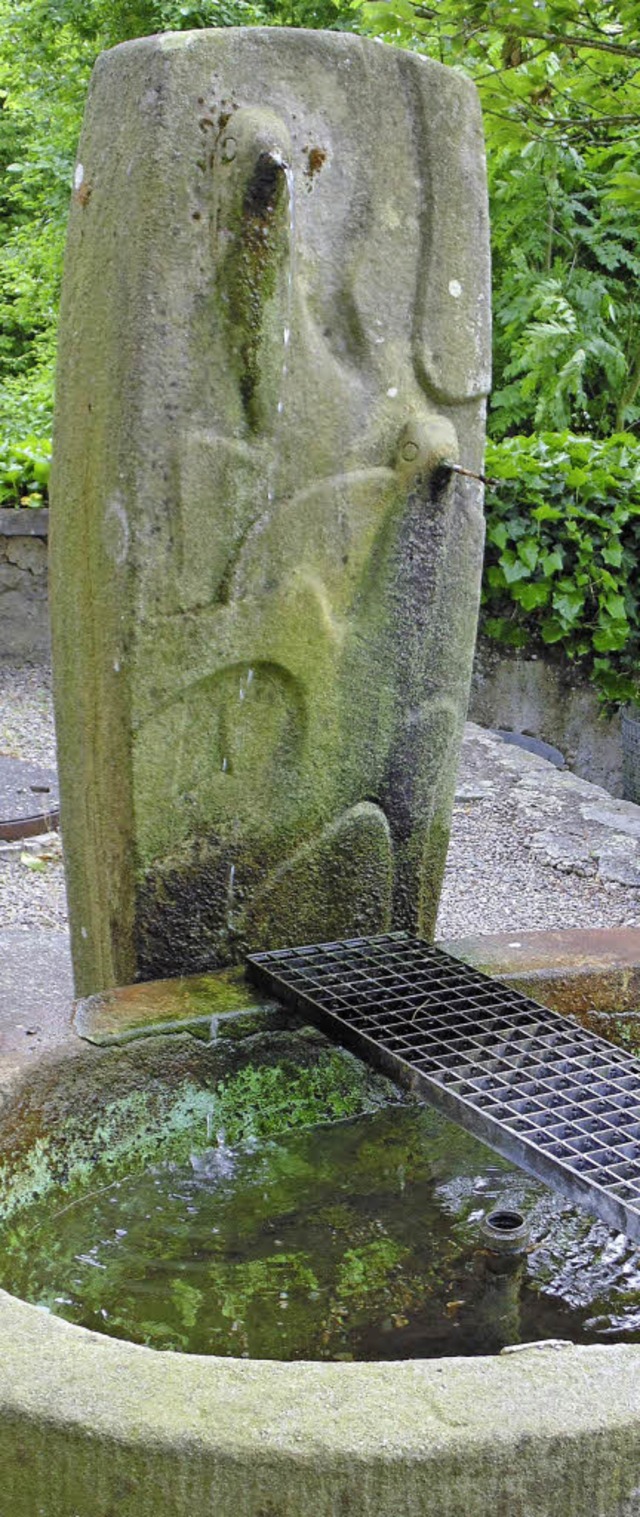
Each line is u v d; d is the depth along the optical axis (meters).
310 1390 1.44
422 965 2.81
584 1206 1.98
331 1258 2.26
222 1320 2.08
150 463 2.48
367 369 2.72
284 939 2.92
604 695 7.57
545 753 7.24
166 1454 1.37
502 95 5.35
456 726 3.08
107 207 2.48
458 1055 2.37
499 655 7.60
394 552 2.84
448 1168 2.57
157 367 2.45
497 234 10.98
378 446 2.77
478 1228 2.36
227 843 2.78
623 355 11.07
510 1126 2.14
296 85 2.53
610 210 10.73
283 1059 2.65
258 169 2.43
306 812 2.88
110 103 2.49
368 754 2.93
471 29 5.10
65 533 2.67
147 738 2.62
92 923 2.86
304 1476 1.36
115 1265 2.22
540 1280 2.22
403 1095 2.76
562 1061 2.38
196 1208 2.40
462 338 2.83
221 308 2.49
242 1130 2.60
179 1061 2.53
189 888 2.76
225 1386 1.45
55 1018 2.52
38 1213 2.30
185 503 2.53
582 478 7.29
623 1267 2.27
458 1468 1.37
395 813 3.02
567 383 10.00
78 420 2.59
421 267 2.75
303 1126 2.67
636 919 4.64
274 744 2.78
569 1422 1.40
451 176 2.74
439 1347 2.03
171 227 2.41
